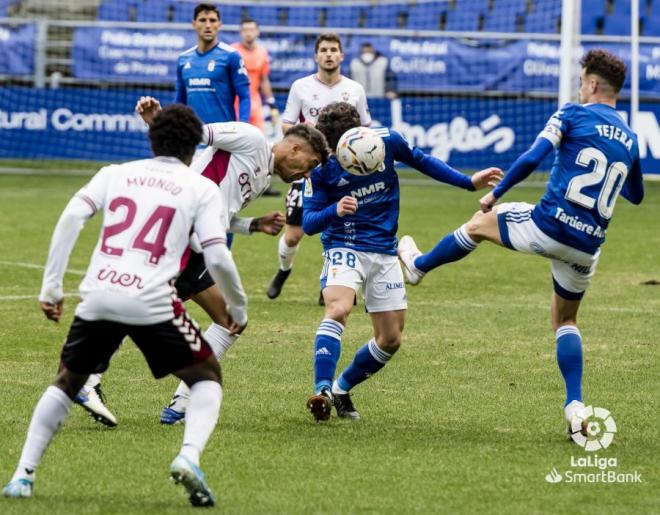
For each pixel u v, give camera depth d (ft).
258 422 59.36
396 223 61.36
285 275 97.71
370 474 49.96
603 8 208.54
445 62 193.06
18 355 74.69
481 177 60.18
